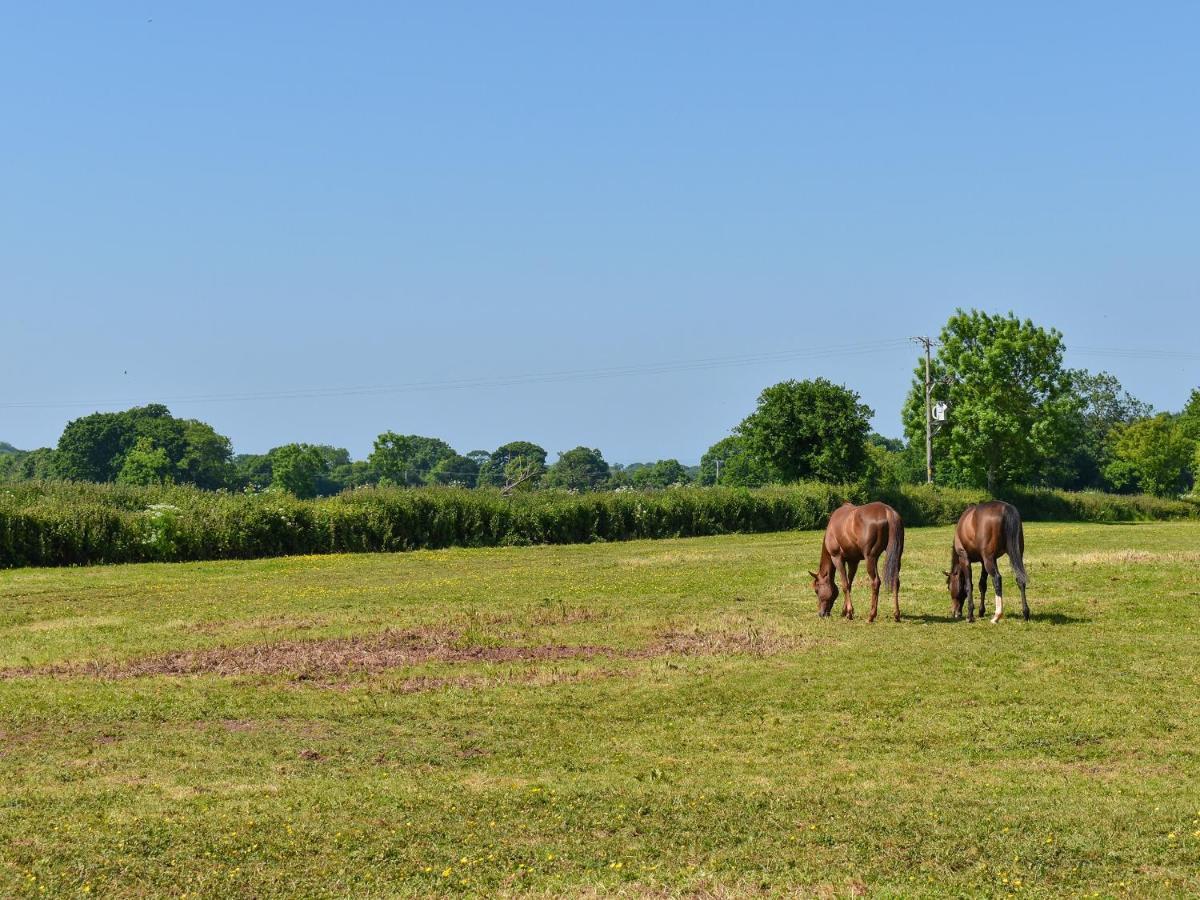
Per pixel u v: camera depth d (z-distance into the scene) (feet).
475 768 37.09
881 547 63.00
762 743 39.34
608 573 93.97
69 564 110.42
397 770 36.88
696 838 29.73
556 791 33.83
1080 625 58.80
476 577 93.09
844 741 39.27
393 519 130.41
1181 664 48.70
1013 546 60.70
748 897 25.40
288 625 66.74
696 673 50.49
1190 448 312.09
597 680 49.88
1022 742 38.32
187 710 45.21
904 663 50.85
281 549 122.31
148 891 26.55
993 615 63.67
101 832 30.50
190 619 69.92
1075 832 29.27
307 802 33.12
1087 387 434.71
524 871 27.50
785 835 29.73
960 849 28.37
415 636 62.13
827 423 194.49
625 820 31.27
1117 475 329.11
